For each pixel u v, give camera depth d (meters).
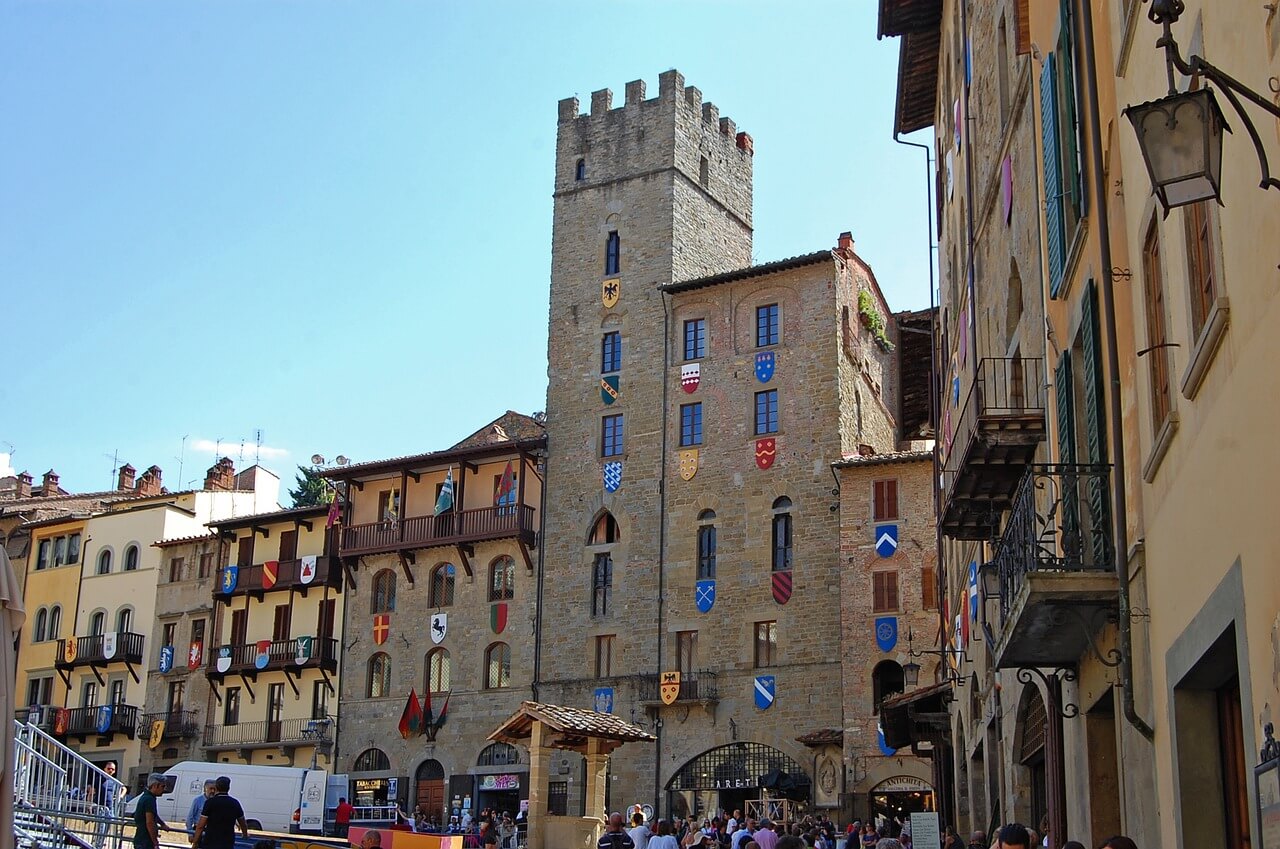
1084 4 16.39
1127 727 15.58
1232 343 11.06
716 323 64.81
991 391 26.05
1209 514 11.95
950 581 42.81
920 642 55.97
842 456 60.44
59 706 80.00
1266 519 10.25
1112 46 15.84
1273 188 9.79
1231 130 9.95
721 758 59.84
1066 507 16.25
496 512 66.88
